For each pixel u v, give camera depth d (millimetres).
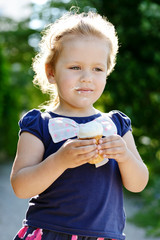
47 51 2084
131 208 5855
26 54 10672
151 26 6199
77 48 1900
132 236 4559
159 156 7340
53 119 1960
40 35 8727
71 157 1654
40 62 2312
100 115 2057
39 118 1975
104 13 6922
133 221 5141
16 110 11289
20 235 1895
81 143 1640
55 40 1991
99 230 1805
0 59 9977
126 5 6664
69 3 7551
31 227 1862
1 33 9742
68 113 2000
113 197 1888
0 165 10195
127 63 6617
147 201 5812
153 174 6793
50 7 8141
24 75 11102
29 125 1937
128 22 6691
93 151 1652
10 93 10922
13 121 11250
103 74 1950
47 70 2111
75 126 1932
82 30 1937
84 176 1839
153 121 7059
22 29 9586
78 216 1804
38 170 1753
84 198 1818
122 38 6559
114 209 1882
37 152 1889
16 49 10469
